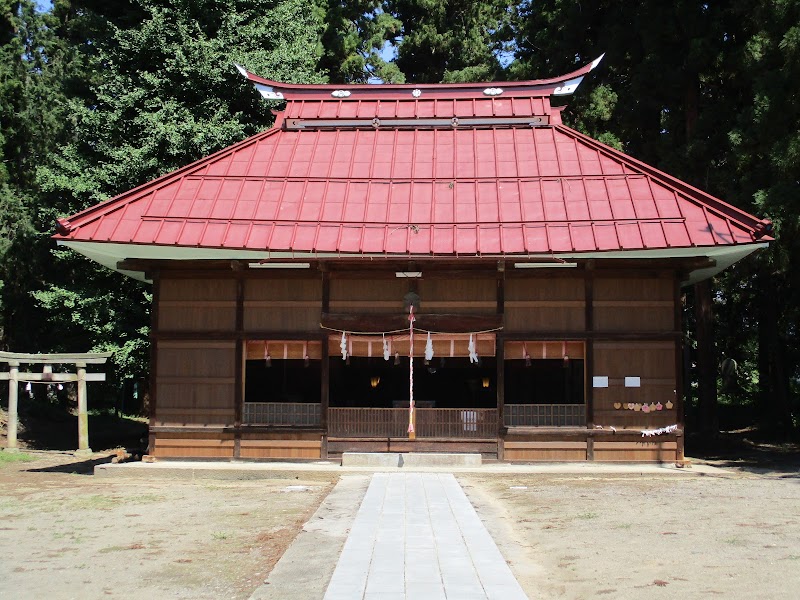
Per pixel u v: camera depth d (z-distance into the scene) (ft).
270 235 54.44
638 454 55.21
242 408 56.59
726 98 81.61
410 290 56.65
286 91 67.77
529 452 55.77
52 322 100.12
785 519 36.70
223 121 81.51
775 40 63.98
